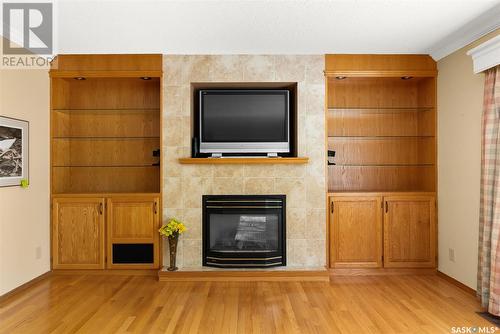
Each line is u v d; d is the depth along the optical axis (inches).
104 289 129.7
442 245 143.2
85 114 161.2
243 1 100.3
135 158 161.2
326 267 144.6
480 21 114.1
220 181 146.0
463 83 129.8
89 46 136.5
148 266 144.7
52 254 144.8
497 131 108.3
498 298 103.3
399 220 146.6
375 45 137.1
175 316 106.6
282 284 135.9
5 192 120.0
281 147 151.2
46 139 143.6
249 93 151.4
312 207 146.3
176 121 146.3
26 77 131.3
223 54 145.7
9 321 102.9
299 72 146.3
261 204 145.3
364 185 163.0
